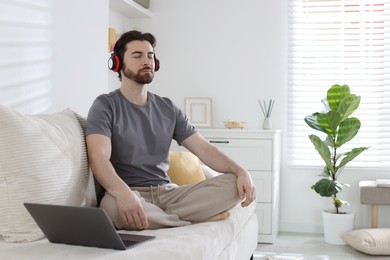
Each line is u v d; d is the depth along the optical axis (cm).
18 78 249
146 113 248
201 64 495
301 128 475
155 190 239
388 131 461
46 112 273
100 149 222
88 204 222
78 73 306
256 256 377
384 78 461
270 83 481
